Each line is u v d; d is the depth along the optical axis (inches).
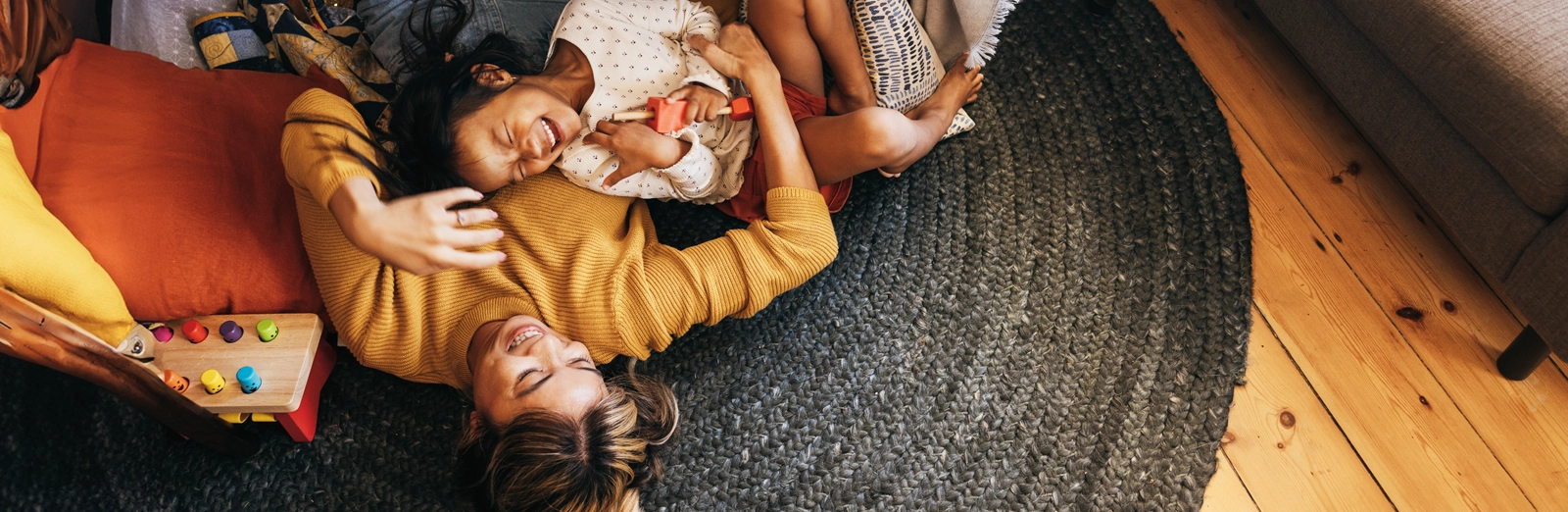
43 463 48.7
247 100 50.2
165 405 41.5
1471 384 51.5
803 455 50.3
